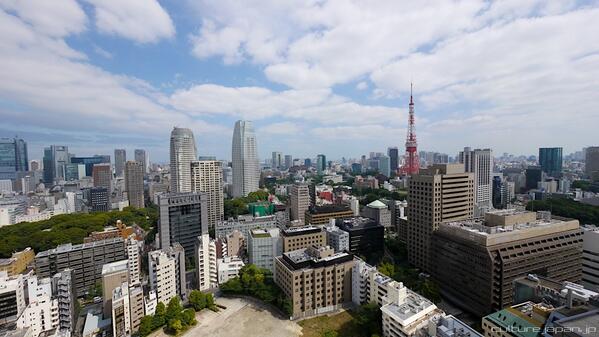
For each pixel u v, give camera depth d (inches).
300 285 5959.6
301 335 5349.4
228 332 5556.1
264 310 6323.8
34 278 5669.3
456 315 5900.6
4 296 5260.8
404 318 4515.3
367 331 5167.3
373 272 5989.2
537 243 5871.1
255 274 7126.0
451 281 6412.4
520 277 5511.8
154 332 5654.5
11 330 5039.4
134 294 5821.9
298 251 6904.5
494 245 5595.5
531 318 3924.7
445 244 6569.9
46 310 5541.3
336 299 6200.8
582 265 6422.2
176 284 6978.4
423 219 7810.0
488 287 5482.3
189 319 5762.8
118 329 5526.6
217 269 7765.8
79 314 6648.6
